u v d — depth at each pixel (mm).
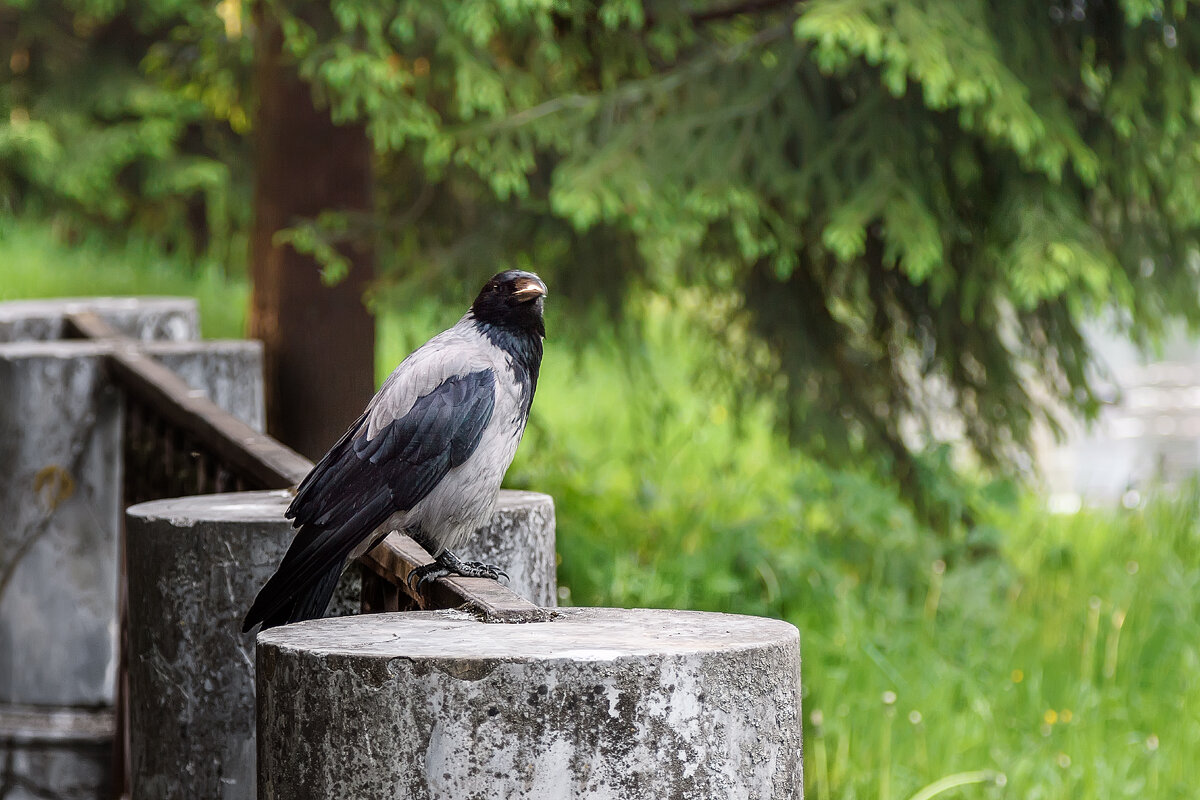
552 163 11625
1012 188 10156
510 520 5695
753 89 10406
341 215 11047
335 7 9305
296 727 3484
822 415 12336
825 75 10531
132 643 5605
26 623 8250
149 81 24469
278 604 4754
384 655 3359
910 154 10180
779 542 13875
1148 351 11781
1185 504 14562
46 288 24531
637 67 11148
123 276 25984
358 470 4984
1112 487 19375
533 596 5781
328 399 11164
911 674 10539
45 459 8211
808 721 9562
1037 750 9367
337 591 5578
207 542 5285
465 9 9367
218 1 12195
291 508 4988
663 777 3344
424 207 12039
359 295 11305
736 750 3434
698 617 3959
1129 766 9359
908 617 11742
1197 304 11266
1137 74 9930
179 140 26547
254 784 5316
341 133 11141
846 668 10578
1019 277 9664
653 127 10203
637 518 14977
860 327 12797
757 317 12422
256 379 8898
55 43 24594
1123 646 11133
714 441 19047
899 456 12680
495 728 3303
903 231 9844
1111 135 10398
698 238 10812
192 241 27391
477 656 3322
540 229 11766
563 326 12461
